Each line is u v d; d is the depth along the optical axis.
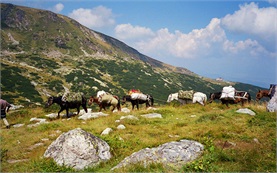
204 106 26.38
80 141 11.78
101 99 25.66
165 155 11.27
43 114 25.97
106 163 11.57
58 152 11.71
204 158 10.78
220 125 16.83
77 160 11.30
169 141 13.00
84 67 196.62
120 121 19.17
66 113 25.50
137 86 184.12
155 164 10.63
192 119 20.06
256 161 10.86
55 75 156.50
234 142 13.14
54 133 16.92
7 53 194.88
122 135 15.25
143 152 11.72
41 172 10.60
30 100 105.12
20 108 29.64
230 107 25.78
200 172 9.89
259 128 15.50
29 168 10.94
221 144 12.74
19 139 15.79
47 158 11.68
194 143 12.18
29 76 138.00
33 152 12.94
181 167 10.41
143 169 10.27
